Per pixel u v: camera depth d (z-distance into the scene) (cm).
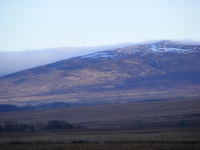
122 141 11812
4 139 15100
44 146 10400
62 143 11281
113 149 9438
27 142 11856
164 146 9775
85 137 15250
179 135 14800
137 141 11631
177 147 9525
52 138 15138
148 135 15362
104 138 14362
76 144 10819
